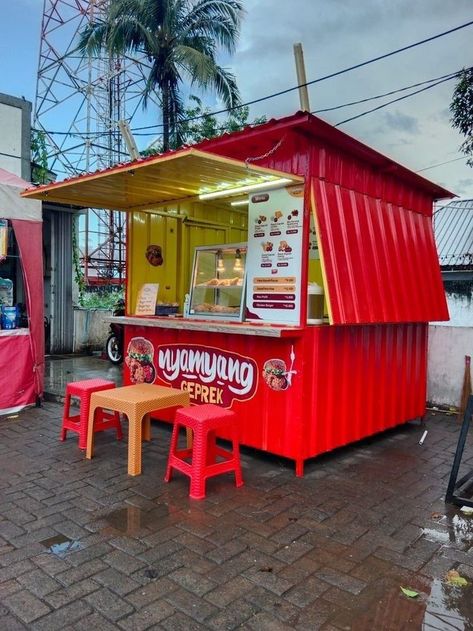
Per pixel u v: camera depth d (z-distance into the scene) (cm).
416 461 479
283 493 394
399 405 562
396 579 281
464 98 1031
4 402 604
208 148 472
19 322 643
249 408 468
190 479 396
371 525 345
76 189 506
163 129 1410
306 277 428
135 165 400
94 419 466
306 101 454
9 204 598
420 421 613
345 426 478
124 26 1316
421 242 573
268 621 243
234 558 297
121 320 560
